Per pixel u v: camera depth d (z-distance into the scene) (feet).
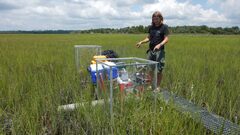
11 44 46.52
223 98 11.32
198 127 8.07
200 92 12.08
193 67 18.29
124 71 9.59
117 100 9.39
